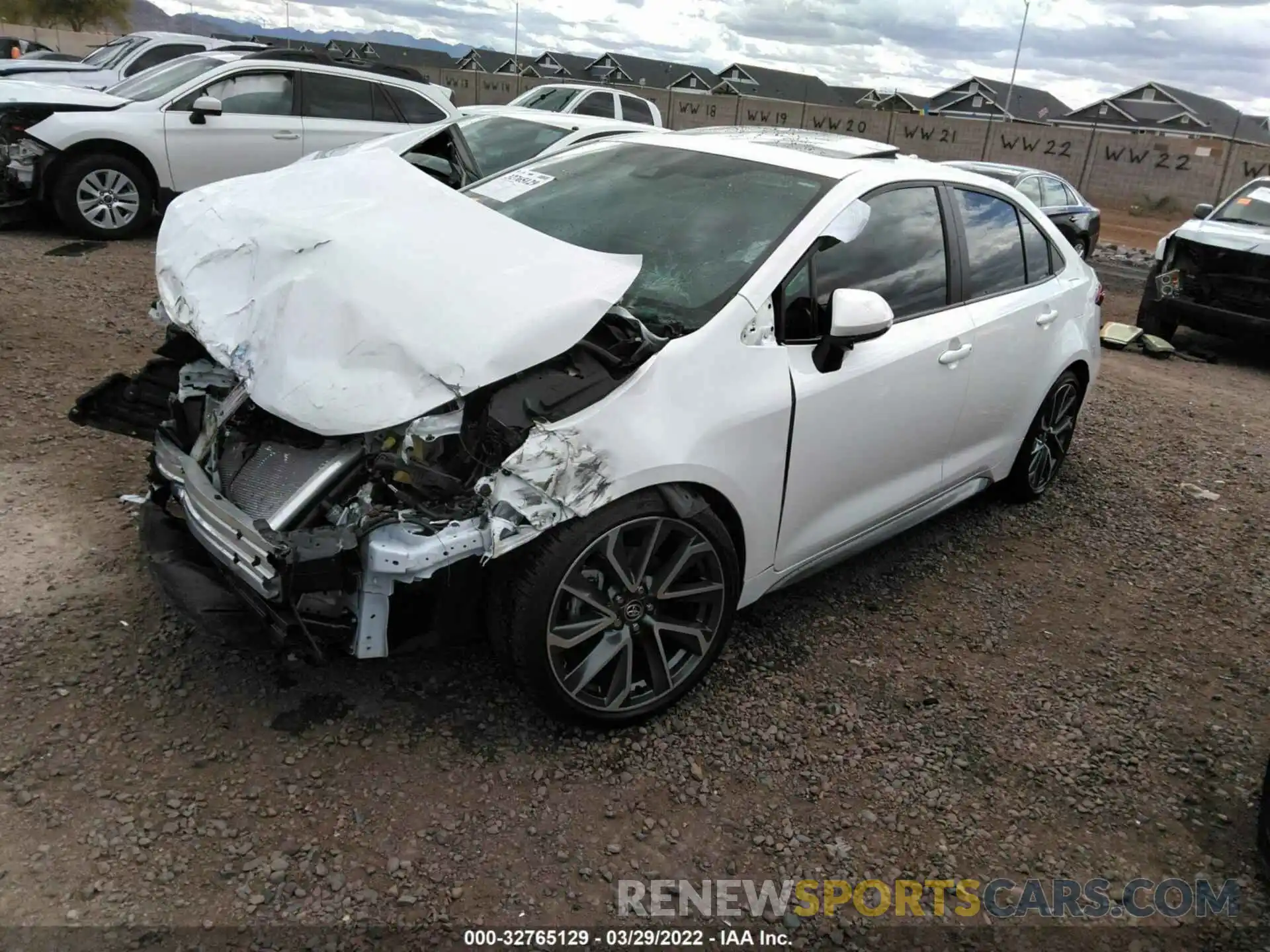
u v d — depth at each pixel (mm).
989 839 2818
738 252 3271
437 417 2543
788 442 3172
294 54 10195
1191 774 3197
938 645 3787
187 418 3225
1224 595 4473
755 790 2887
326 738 2859
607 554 2768
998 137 35188
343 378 2578
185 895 2312
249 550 2488
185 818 2527
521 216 3766
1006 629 3971
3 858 2342
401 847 2521
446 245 2984
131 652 3123
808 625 3822
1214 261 9398
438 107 10531
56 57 22250
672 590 3004
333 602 2547
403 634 2715
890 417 3600
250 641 2674
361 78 10062
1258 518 5441
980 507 5203
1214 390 8398
